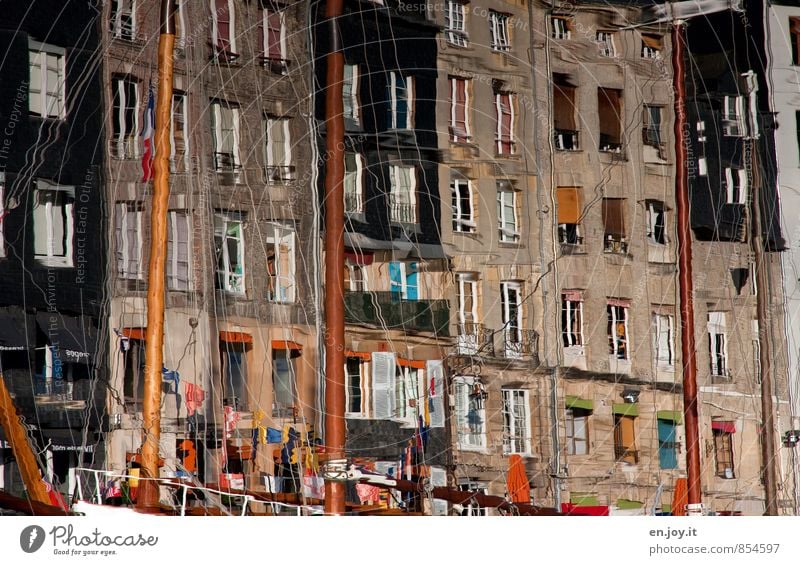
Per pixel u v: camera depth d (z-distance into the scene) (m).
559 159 46.44
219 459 32.41
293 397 36.06
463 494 23.27
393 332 39.69
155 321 17.66
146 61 36.03
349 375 38.31
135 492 18.34
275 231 37.22
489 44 45.53
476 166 44.38
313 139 37.94
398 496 31.23
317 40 38.53
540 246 45.16
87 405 32.25
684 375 28.03
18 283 33.41
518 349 43.22
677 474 44.97
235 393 35.31
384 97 42.06
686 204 29.31
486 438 40.97
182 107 35.78
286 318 36.59
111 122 35.69
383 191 41.69
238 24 37.16
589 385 44.97
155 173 18.09
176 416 32.31
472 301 43.12
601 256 46.44
